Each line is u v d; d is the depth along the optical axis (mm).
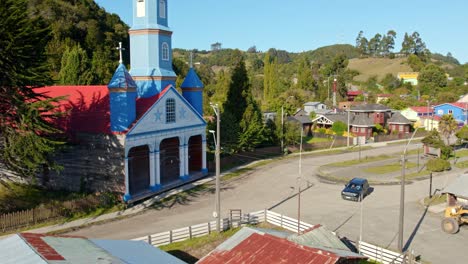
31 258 14336
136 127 35812
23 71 27031
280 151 64375
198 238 27781
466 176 32406
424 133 86500
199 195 38875
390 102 113625
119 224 30609
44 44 29000
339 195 39375
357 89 164250
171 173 43688
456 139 76625
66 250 15836
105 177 36094
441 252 25781
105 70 76688
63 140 34219
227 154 53906
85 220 31281
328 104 121812
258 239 17594
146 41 41375
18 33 25969
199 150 46562
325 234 20422
